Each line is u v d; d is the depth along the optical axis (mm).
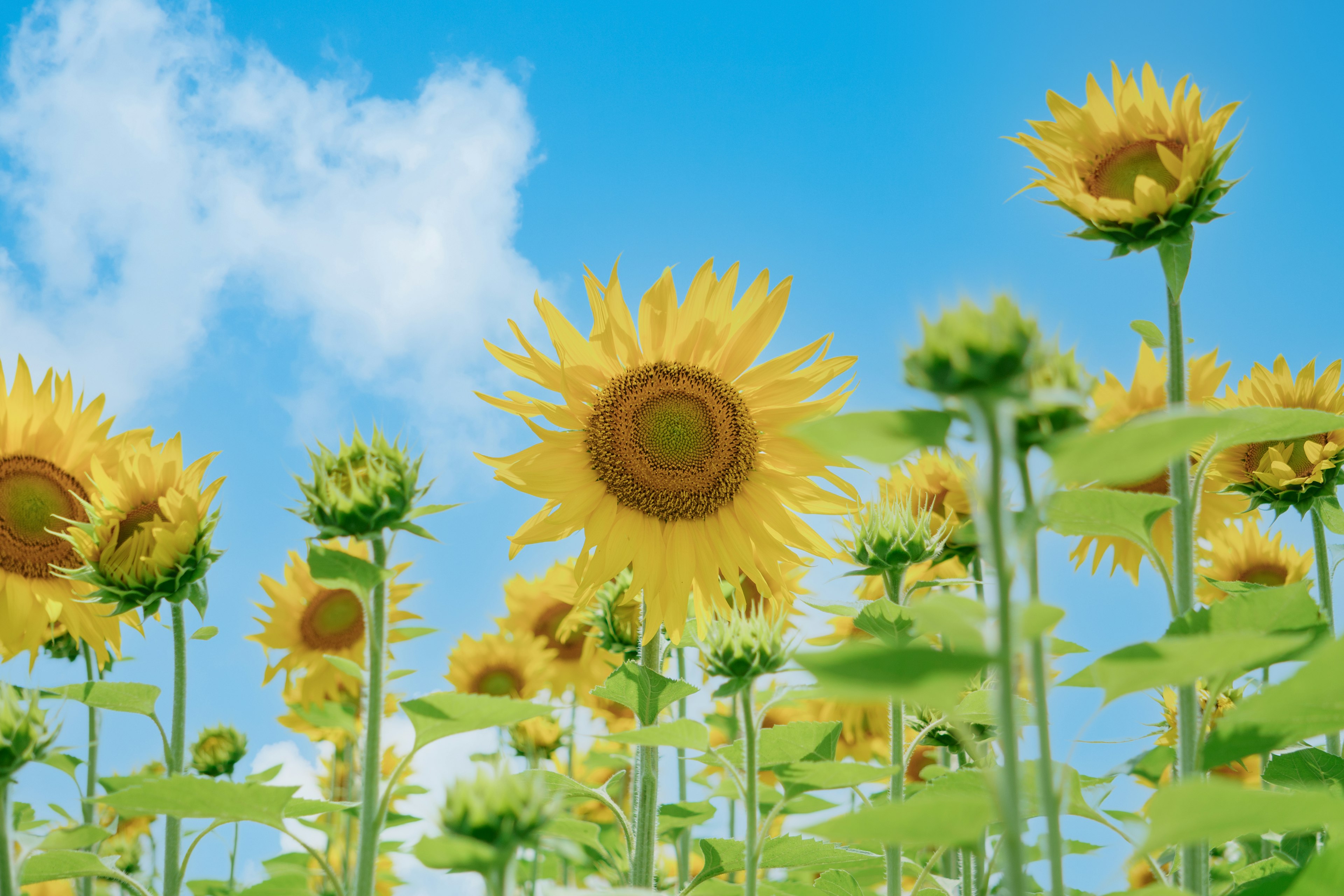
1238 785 1761
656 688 4289
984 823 1796
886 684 1445
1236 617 2600
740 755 3883
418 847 1866
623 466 5387
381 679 3066
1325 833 3201
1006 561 1536
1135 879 4617
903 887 4926
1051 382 1894
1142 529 2926
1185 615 2637
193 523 4402
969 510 5480
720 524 5496
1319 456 4855
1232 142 3602
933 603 1719
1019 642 1652
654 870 4566
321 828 4742
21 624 5434
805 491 5645
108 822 4848
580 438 5418
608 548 5309
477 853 1840
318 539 3346
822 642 5312
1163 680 1903
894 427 1664
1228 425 2996
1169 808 1783
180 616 4359
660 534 5414
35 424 5566
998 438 1556
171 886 3906
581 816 6586
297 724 7078
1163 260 3602
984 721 3594
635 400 5457
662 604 5266
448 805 1928
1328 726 2146
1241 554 6129
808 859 3795
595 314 5465
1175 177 3646
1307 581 2564
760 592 5621
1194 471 3355
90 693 4082
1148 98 4012
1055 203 3945
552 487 5250
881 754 6566
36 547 5488
